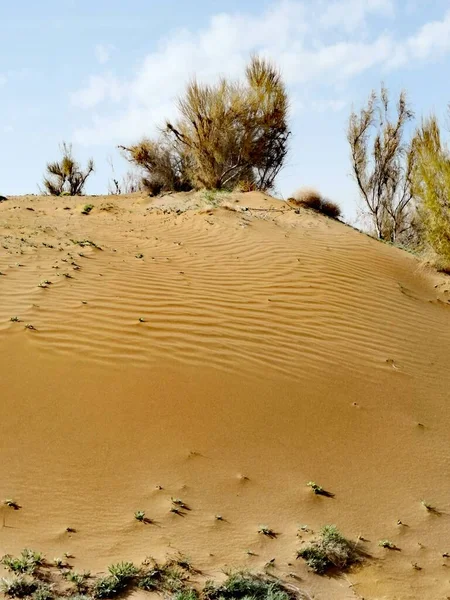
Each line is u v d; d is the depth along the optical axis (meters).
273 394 6.62
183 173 22.14
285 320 8.41
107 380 6.40
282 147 21.11
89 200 19.89
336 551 4.49
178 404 6.17
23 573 3.95
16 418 5.69
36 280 8.46
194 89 20.05
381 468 5.75
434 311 10.32
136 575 4.06
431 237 13.17
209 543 4.49
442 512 5.24
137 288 8.62
